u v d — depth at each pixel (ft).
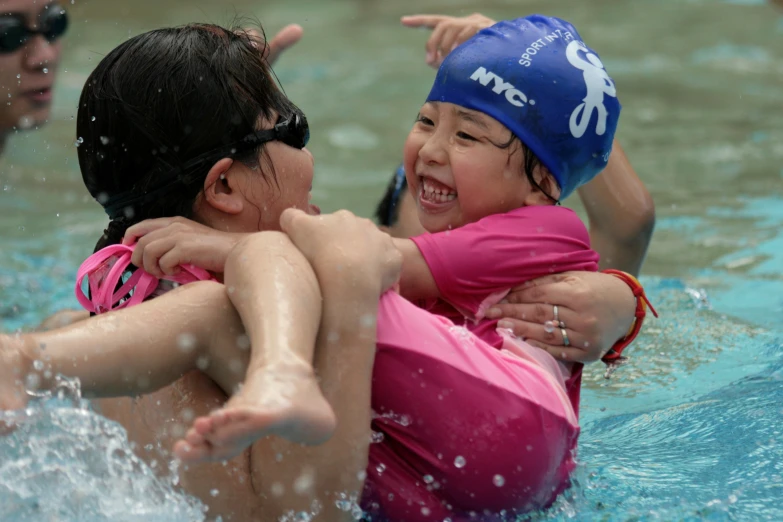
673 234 30.32
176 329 13.25
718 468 16.30
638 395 20.01
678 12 63.10
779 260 27.94
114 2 65.82
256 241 13.75
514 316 16.34
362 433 13.24
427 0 69.82
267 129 15.75
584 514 14.78
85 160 16.02
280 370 12.00
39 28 29.17
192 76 15.37
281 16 65.57
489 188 16.81
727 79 49.26
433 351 13.82
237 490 13.69
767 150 38.81
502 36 17.30
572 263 16.70
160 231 14.89
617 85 48.14
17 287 26.63
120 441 13.85
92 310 15.52
